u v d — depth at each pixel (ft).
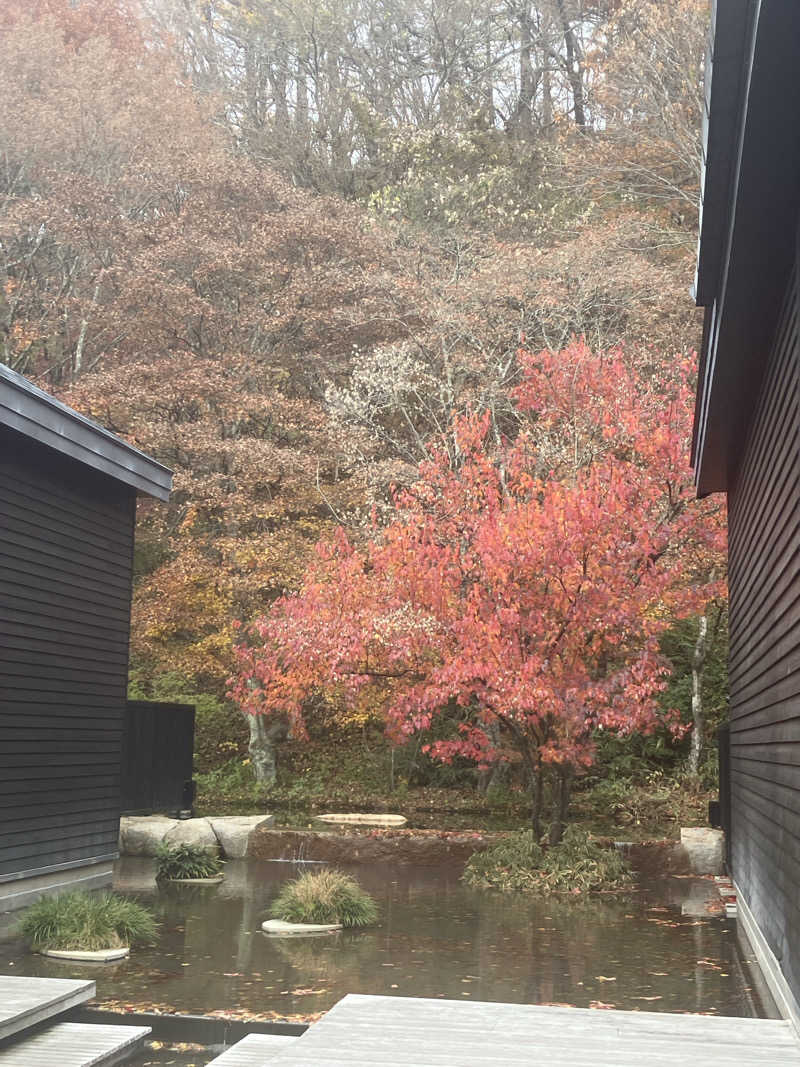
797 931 17.16
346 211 71.61
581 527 37.93
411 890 37.50
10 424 27.81
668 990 22.07
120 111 74.54
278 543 60.75
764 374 22.29
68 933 25.41
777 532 20.40
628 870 40.01
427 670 42.57
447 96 93.76
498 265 63.00
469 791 62.39
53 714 32.81
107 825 36.73
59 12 84.28
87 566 35.45
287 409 63.46
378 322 69.62
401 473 58.44
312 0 95.71
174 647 64.23
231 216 69.10
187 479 61.98
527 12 97.50
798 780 17.16
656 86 75.36
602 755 61.77
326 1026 16.43
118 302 67.21
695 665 57.67
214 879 38.40
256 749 62.75
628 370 54.75
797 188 14.74
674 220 78.59
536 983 22.68
